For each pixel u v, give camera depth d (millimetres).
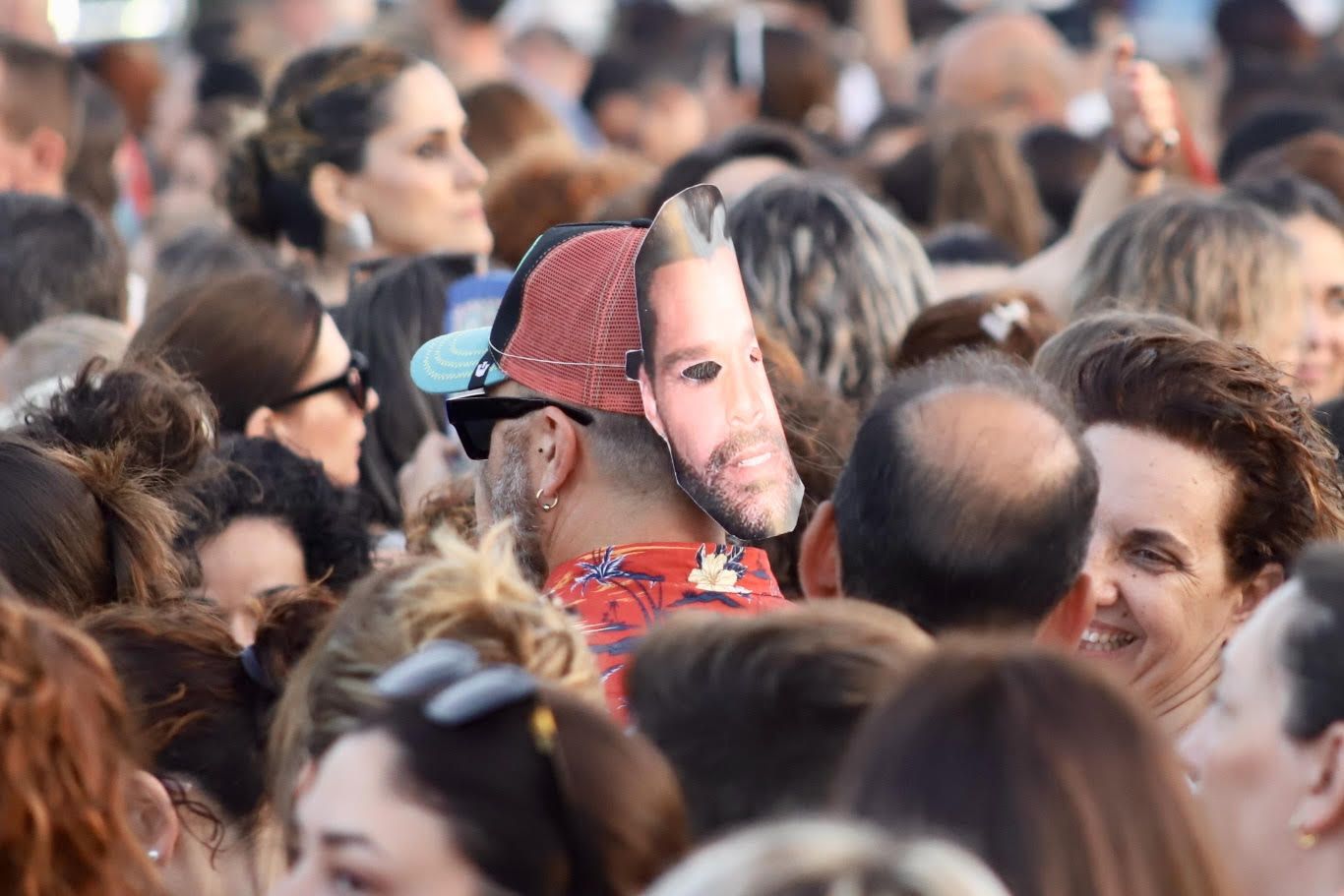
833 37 42562
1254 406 11305
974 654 6980
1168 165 21844
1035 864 6453
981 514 9211
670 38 43250
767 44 33844
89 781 7883
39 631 8070
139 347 15477
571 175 22562
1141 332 12023
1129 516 11234
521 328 10695
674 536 10609
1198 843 6734
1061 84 36281
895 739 6758
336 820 6938
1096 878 6480
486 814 6859
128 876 8039
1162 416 11305
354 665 8492
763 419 10734
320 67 20391
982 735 6664
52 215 18438
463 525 13531
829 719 7707
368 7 42656
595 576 10344
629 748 7246
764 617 8180
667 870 6848
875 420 9602
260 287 15680
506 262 22109
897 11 49750
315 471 13953
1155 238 16297
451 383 11109
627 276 10539
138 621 10312
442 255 17766
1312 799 7895
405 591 8773
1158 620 11211
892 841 5316
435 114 20266
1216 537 11258
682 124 37812
